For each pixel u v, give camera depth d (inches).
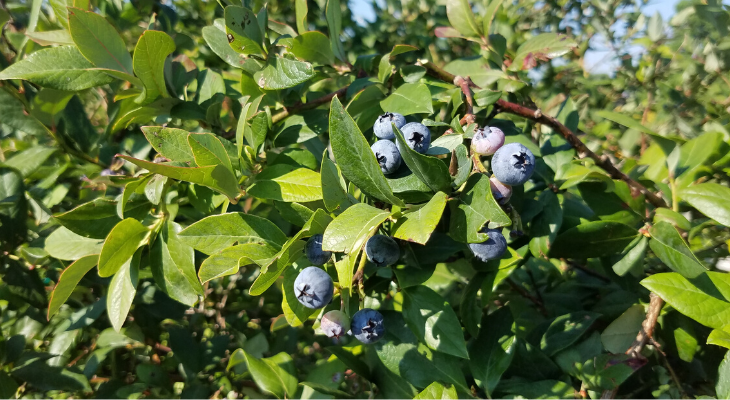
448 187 7.5
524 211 10.4
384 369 10.7
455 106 10.1
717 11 13.4
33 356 13.3
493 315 10.4
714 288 8.6
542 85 21.0
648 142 16.0
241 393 16.1
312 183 8.5
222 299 19.1
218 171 8.0
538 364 11.1
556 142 11.7
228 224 8.2
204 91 11.7
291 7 22.5
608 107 21.0
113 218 9.7
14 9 14.4
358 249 7.1
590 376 10.2
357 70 11.5
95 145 12.9
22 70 9.5
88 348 16.9
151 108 10.8
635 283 12.6
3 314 14.8
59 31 11.6
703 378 11.6
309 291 7.3
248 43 9.7
